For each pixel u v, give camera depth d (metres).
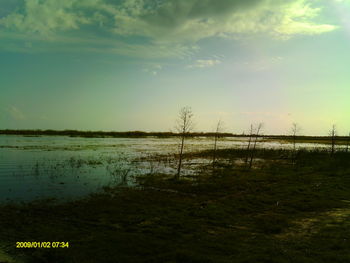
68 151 37.72
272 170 24.20
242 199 13.41
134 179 18.88
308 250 6.80
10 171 20.89
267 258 6.34
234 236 8.22
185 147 54.31
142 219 10.12
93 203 12.42
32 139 67.62
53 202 12.55
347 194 14.09
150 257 6.76
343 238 7.57
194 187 16.56
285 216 10.43
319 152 40.94
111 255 6.91
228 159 33.28
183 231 8.82
